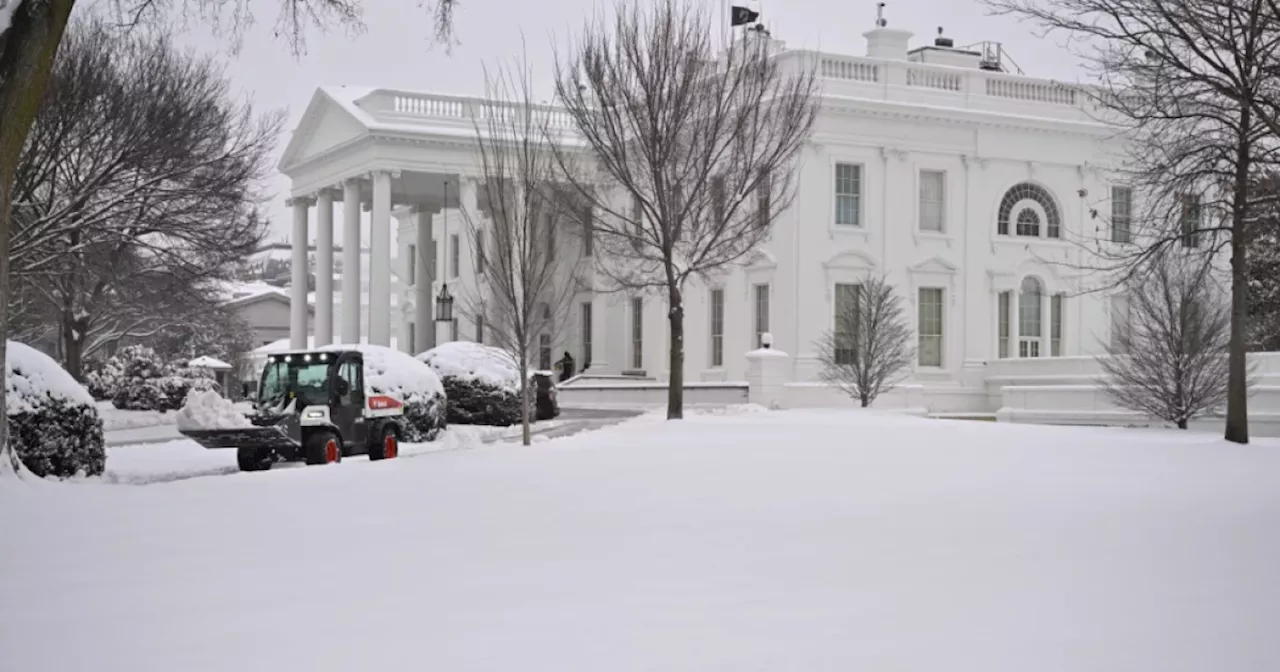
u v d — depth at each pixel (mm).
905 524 12188
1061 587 8812
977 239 48562
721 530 11875
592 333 55188
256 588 9086
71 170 33750
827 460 19547
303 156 59844
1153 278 35656
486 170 33219
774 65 34969
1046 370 44375
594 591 8836
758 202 39531
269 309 88062
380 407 25375
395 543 11242
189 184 35469
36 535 11797
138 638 7504
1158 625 7555
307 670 6664
